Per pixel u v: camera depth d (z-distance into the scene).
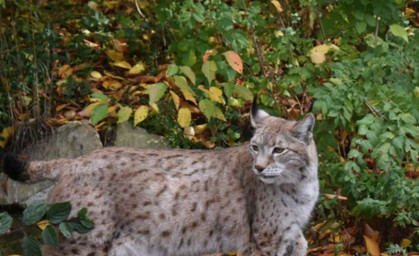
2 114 8.59
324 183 7.28
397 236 7.30
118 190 6.27
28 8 8.91
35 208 5.50
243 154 6.46
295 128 6.24
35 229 7.47
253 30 7.77
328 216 7.43
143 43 9.77
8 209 7.87
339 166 7.18
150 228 6.32
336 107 6.96
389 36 7.89
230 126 8.35
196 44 7.79
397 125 6.84
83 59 9.56
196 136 8.34
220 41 8.09
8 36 9.02
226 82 8.01
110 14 10.59
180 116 7.61
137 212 6.28
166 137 8.26
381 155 6.77
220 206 6.38
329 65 7.32
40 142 8.30
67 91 8.87
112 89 8.98
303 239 6.55
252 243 6.43
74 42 9.58
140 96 8.68
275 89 7.92
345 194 7.25
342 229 7.39
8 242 7.30
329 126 7.27
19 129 8.41
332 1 7.59
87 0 10.68
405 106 6.95
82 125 8.26
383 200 7.08
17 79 8.64
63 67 9.06
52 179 6.38
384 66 7.30
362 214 7.09
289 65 7.78
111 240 6.25
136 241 6.32
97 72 9.26
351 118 7.38
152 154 6.44
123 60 9.55
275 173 6.21
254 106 6.55
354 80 7.17
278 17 8.34
